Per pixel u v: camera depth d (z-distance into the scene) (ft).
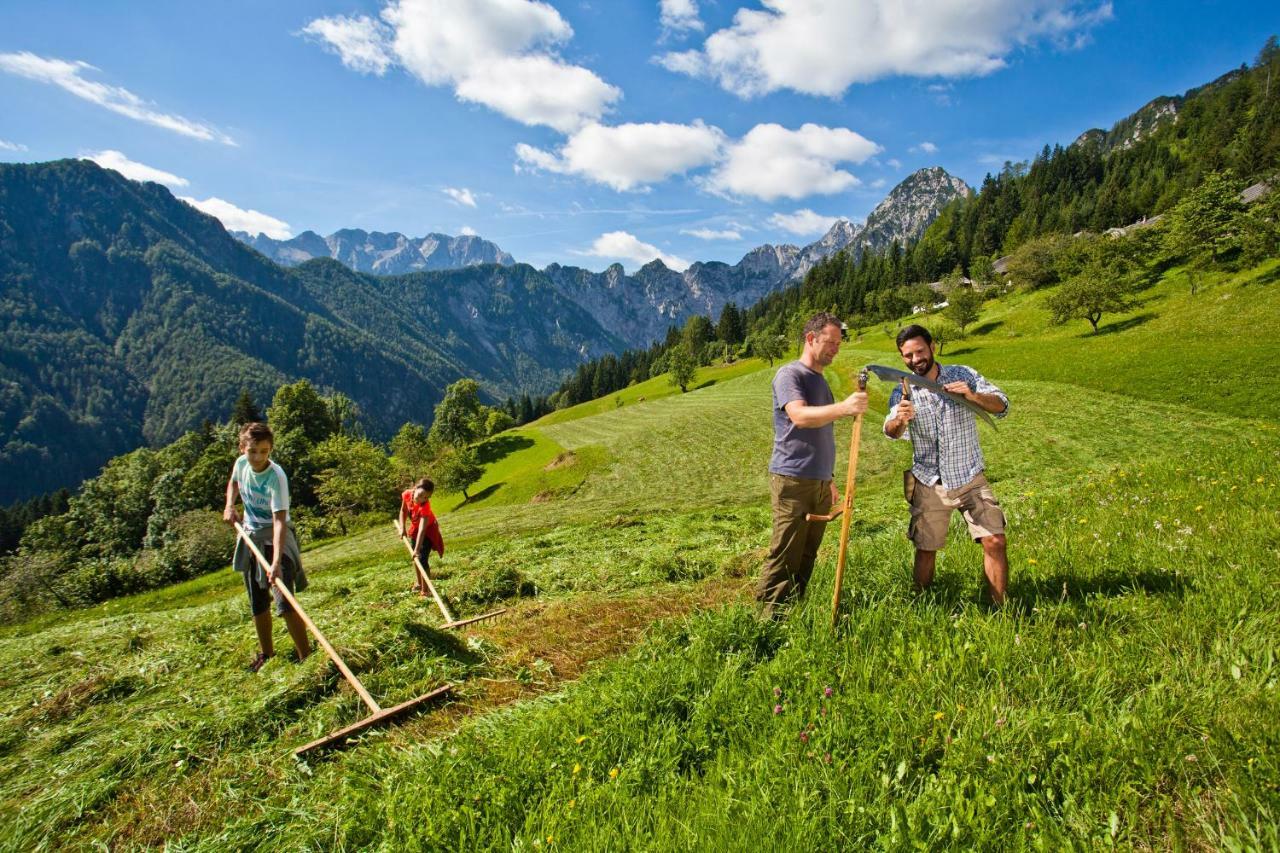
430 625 19.72
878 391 126.21
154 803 12.03
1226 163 336.70
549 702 12.96
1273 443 31.78
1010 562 15.88
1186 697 8.36
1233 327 127.65
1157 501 20.81
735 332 482.28
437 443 223.92
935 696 9.62
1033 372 127.75
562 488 131.75
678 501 88.69
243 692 16.28
